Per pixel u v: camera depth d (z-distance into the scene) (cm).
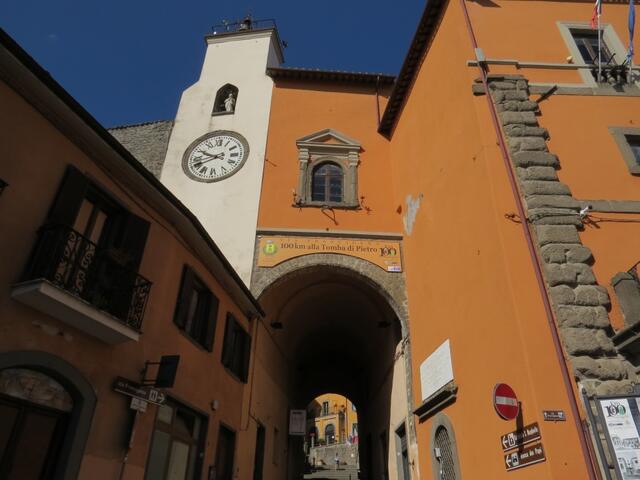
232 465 1178
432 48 1405
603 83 1109
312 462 5244
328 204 1628
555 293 791
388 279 1498
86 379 676
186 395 946
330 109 1903
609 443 646
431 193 1306
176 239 962
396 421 1534
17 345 580
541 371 732
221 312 1180
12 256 590
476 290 961
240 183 1678
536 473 693
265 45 2128
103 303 695
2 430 568
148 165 1764
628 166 964
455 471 983
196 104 1933
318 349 2417
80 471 637
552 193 903
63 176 689
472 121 1063
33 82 639
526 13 1238
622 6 1277
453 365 1045
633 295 766
